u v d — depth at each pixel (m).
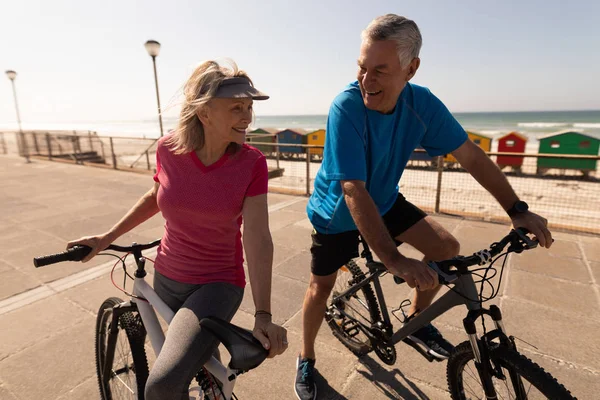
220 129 1.37
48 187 8.29
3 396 2.28
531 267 3.86
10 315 3.16
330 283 2.19
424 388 2.30
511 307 3.13
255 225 1.47
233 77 1.33
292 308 3.24
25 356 2.64
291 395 2.29
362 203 1.62
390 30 1.51
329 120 1.80
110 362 1.91
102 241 1.71
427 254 2.03
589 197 10.03
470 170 1.98
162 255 1.66
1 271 4.00
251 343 1.18
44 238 5.04
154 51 10.37
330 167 1.75
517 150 13.95
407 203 2.14
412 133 1.92
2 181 9.02
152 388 1.25
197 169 1.47
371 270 2.08
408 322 1.99
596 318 2.96
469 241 4.67
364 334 2.39
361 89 1.70
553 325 2.88
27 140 15.33
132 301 1.78
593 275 3.66
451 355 1.85
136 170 10.62
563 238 4.64
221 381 1.32
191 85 1.36
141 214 1.83
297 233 5.10
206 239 1.54
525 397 1.53
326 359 2.58
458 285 1.61
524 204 1.74
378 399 2.23
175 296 1.63
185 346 1.31
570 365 2.46
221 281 1.57
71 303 3.36
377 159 1.85
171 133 1.54
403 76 1.61
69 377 2.45
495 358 1.55
